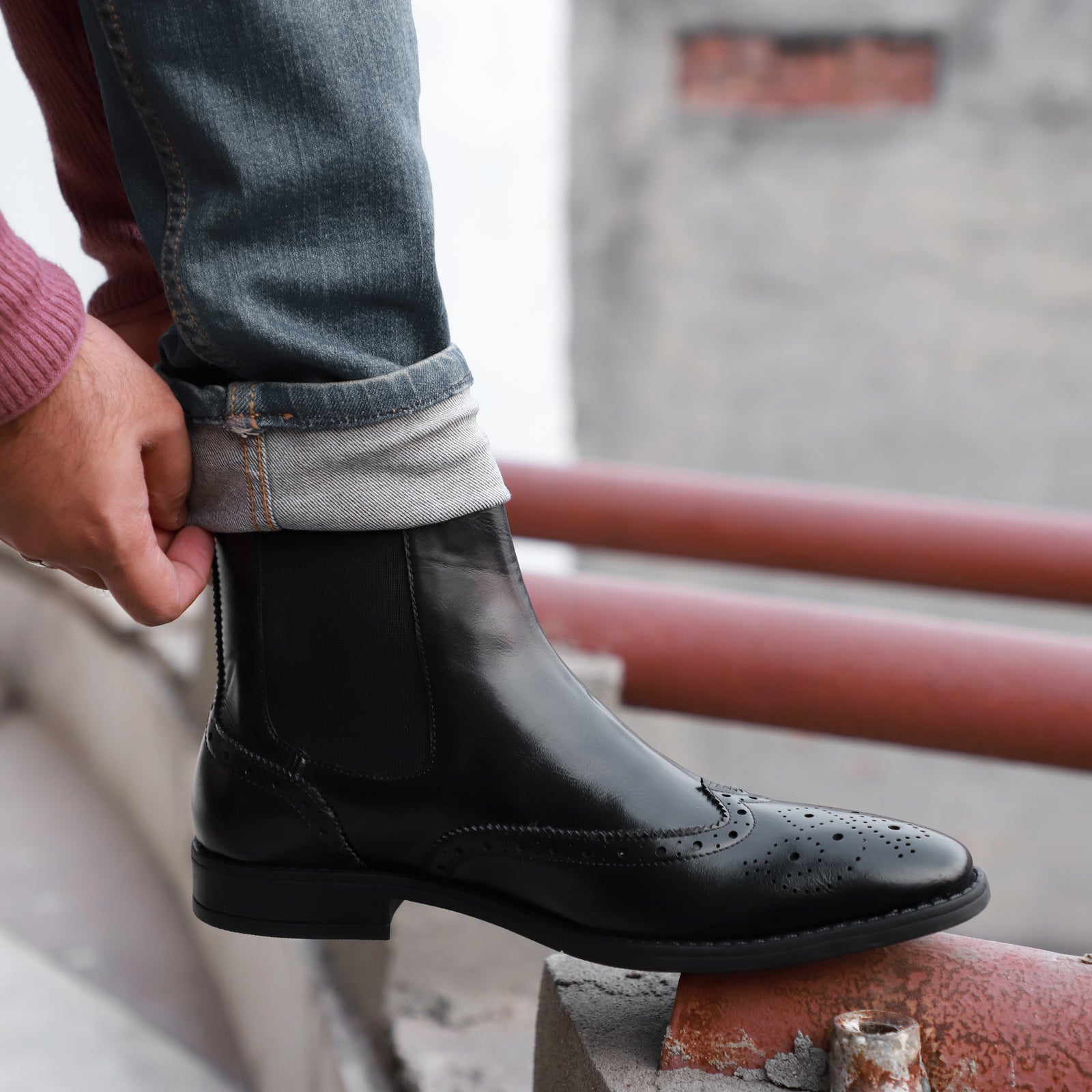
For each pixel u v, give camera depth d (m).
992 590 2.06
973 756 1.20
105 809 2.06
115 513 0.61
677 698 1.19
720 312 4.45
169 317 0.79
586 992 0.74
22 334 0.56
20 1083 1.18
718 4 4.20
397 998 1.02
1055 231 4.14
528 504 2.08
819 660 1.17
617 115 4.38
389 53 0.61
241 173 0.59
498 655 0.68
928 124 4.16
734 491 2.06
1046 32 4.01
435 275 0.63
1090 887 4.30
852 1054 0.61
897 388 4.36
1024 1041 0.62
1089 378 4.20
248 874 0.71
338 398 0.63
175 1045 1.34
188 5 0.58
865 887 0.63
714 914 0.64
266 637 0.69
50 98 0.72
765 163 4.30
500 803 0.67
